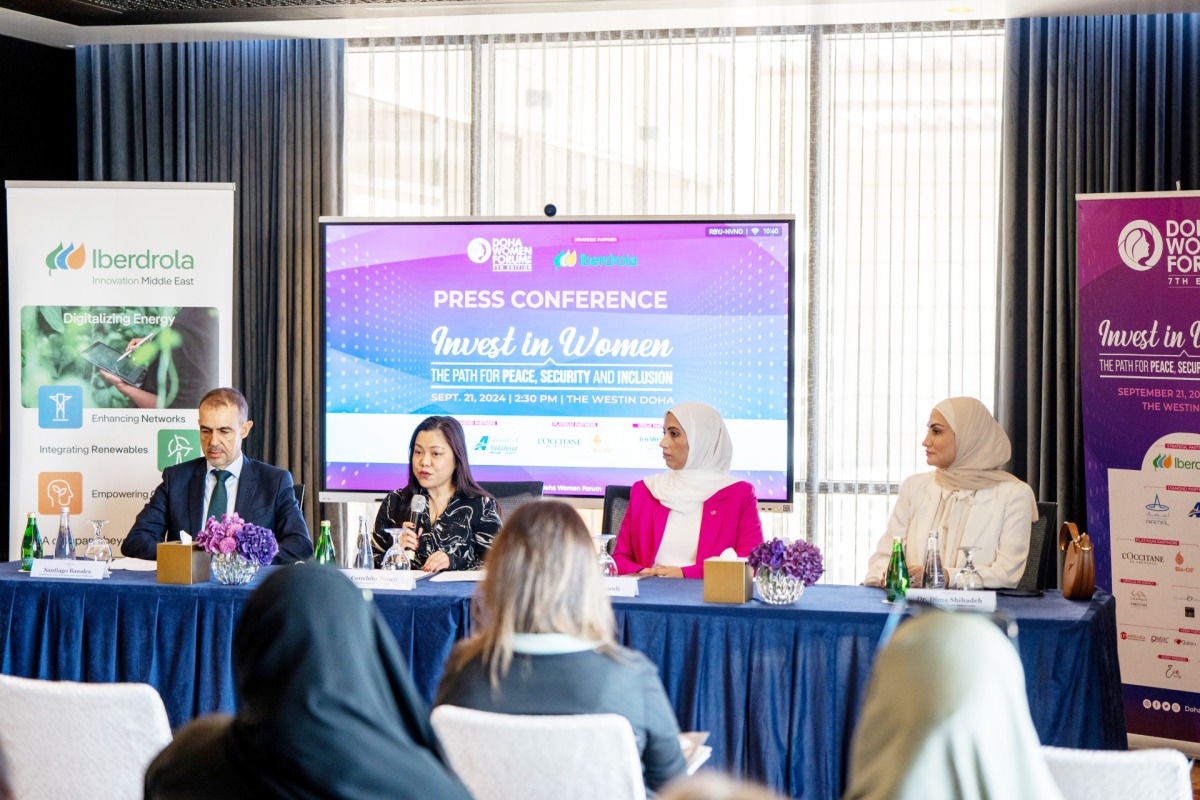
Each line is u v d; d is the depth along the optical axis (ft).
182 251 17.57
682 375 17.80
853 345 18.48
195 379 17.58
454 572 12.28
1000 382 17.93
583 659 6.93
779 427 17.62
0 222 19.10
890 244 18.34
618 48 18.94
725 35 18.60
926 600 10.62
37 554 12.59
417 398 18.34
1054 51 17.61
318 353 19.22
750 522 13.69
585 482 18.06
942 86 18.20
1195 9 16.88
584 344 17.98
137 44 19.83
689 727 10.62
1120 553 15.40
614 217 17.84
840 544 18.58
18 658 11.80
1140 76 17.34
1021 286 17.93
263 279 19.70
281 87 19.47
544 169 19.12
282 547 13.83
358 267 18.39
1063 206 17.56
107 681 11.66
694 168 18.74
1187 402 14.97
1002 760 3.19
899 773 3.20
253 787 4.41
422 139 19.39
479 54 19.25
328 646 4.40
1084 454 16.34
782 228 17.48
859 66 18.38
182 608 11.55
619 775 6.57
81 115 19.94
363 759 4.32
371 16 18.04
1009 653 3.37
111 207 17.54
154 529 14.11
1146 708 15.26
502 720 6.59
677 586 11.76
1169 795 5.92
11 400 17.61
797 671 10.38
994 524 12.22
